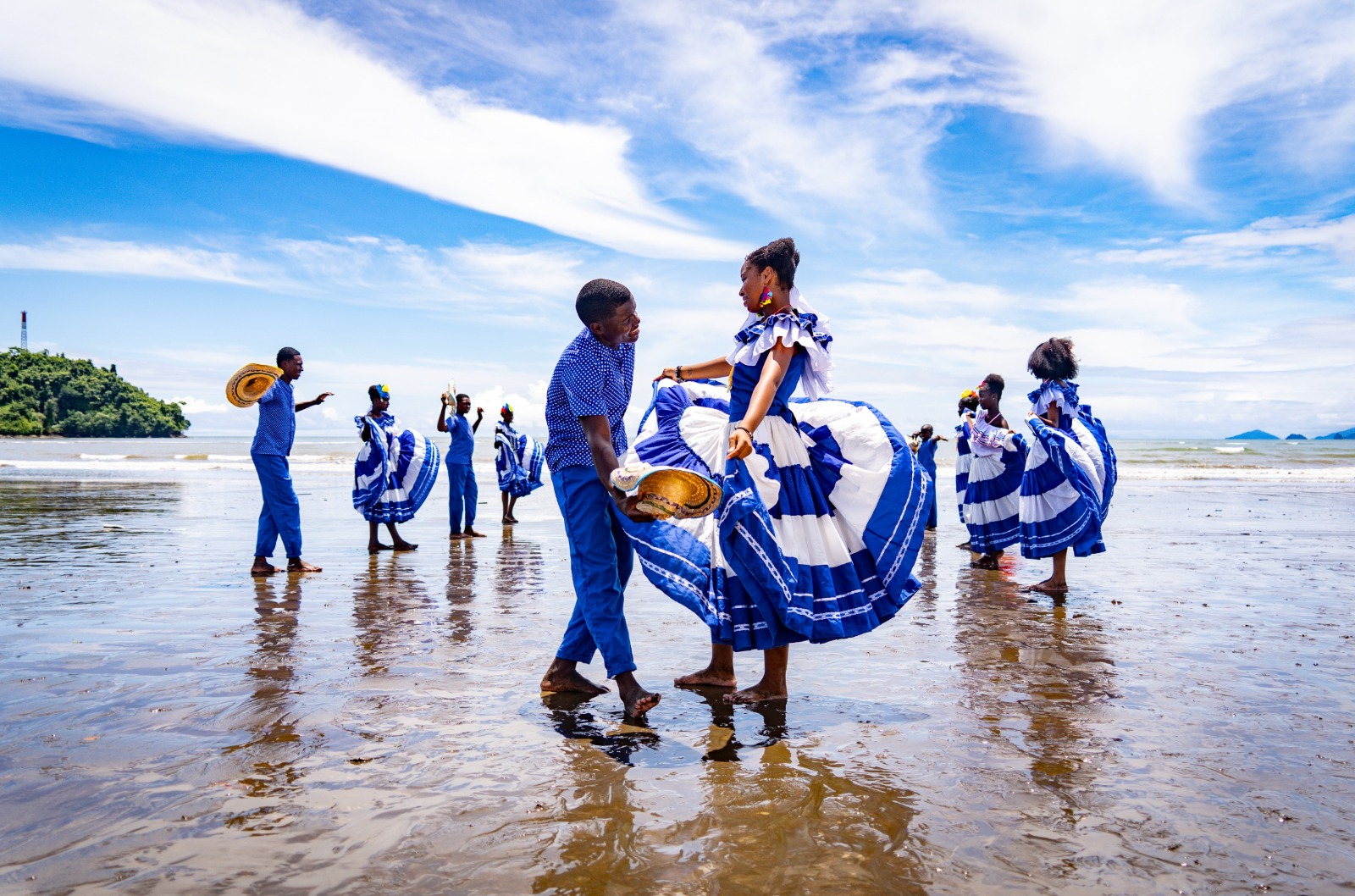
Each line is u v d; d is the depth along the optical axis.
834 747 2.97
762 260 3.44
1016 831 2.29
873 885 1.98
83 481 19.69
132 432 131.12
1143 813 2.41
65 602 5.61
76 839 2.18
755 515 3.23
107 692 3.53
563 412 3.45
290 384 7.18
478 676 3.88
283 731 3.06
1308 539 10.15
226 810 2.38
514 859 2.10
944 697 3.62
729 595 3.28
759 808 2.43
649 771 2.72
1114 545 9.49
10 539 9.12
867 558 3.43
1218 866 2.10
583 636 3.61
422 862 2.08
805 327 3.40
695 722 3.27
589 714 3.34
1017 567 7.97
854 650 4.53
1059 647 4.59
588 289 3.31
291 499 7.14
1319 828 2.32
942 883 2.00
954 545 9.93
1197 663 4.23
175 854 2.11
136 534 9.73
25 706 3.31
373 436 8.64
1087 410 6.67
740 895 1.93
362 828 2.26
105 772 2.65
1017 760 2.84
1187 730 3.17
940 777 2.69
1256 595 6.32
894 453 3.50
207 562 7.62
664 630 4.97
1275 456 38.94
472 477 10.37
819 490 3.43
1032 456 6.56
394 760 2.78
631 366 3.53
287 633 4.72
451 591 6.23
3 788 2.51
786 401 3.49
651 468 2.85
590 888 1.96
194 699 3.44
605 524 3.42
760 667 4.20
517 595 6.10
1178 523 12.21
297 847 2.15
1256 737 3.09
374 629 4.87
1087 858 2.13
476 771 2.70
